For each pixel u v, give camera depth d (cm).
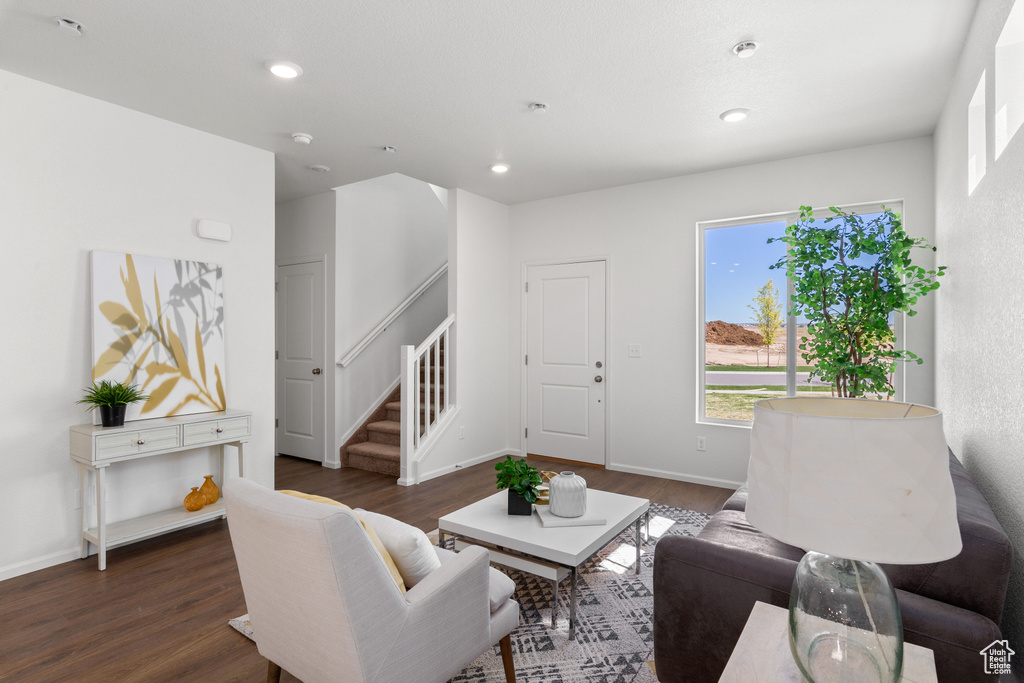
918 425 84
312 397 511
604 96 293
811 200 385
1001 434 173
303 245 520
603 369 485
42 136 272
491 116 320
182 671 189
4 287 260
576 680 186
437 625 148
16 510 264
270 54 248
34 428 269
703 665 152
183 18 219
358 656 128
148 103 298
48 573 265
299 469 482
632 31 230
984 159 210
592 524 236
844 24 224
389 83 277
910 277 321
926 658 110
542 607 236
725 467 421
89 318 288
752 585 144
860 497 83
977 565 125
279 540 132
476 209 502
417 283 585
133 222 306
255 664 193
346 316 505
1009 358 164
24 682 182
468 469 482
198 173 337
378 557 133
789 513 88
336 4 211
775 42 238
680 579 155
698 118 321
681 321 441
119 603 236
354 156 390
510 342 542
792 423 90
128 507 307
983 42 200
